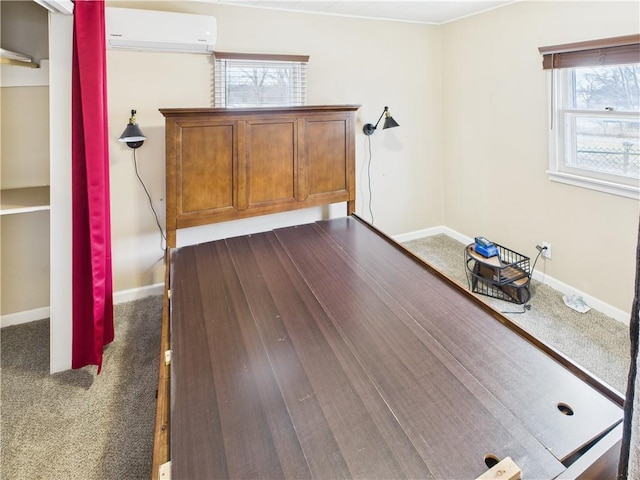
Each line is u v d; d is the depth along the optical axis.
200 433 1.09
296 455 1.02
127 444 1.71
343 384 1.28
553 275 3.00
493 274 2.89
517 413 1.14
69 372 2.17
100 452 1.67
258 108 2.78
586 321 2.56
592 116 2.60
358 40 3.37
